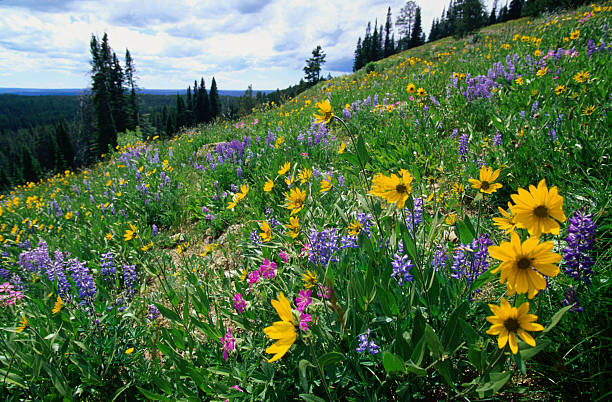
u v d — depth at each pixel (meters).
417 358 1.34
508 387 1.45
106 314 2.38
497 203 3.05
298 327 1.07
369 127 6.37
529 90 5.17
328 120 1.92
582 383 1.37
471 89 5.63
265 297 2.07
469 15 44.31
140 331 2.36
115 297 2.75
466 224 1.73
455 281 1.87
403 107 6.55
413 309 1.66
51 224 6.39
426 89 7.80
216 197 5.02
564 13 15.92
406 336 1.50
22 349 2.26
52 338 2.12
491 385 1.20
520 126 3.49
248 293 2.35
